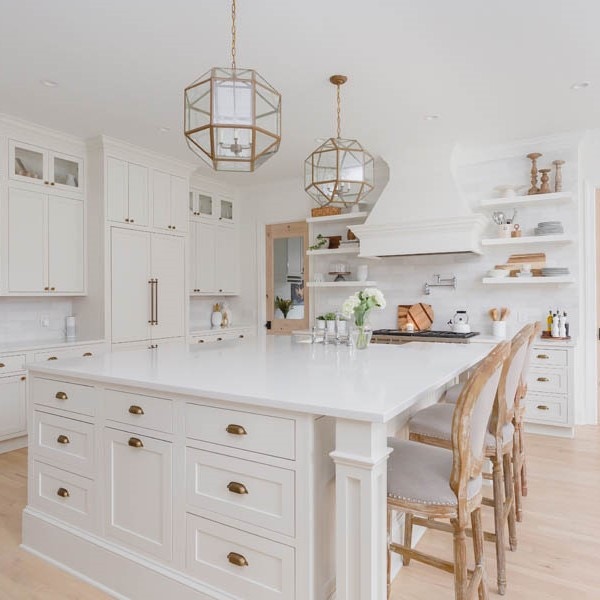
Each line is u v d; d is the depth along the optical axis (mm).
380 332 5121
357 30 2781
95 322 4680
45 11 2574
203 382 1863
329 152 2893
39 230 4320
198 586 1810
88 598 2021
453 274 5203
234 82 1914
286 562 1612
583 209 4598
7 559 2322
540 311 4773
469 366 2361
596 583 2066
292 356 2615
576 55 3080
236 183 6512
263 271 6605
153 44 2924
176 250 5410
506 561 2238
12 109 3924
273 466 1638
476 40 2898
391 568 2084
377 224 4996
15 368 3934
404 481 1645
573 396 4195
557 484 3166
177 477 1884
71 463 2254
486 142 4801
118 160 4754
